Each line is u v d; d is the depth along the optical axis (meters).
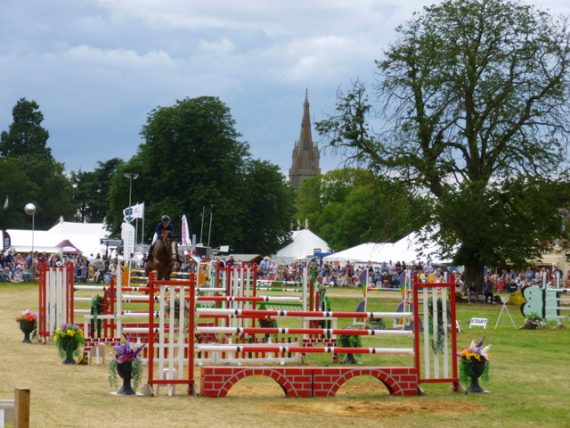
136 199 96.12
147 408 15.08
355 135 55.50
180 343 17.05
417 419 14.73
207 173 94.19
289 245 99.38
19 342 25.58
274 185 102.94
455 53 54.34
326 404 16.12
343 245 142.38
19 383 17.48
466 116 56.00
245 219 101.25
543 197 53.31
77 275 66.06
